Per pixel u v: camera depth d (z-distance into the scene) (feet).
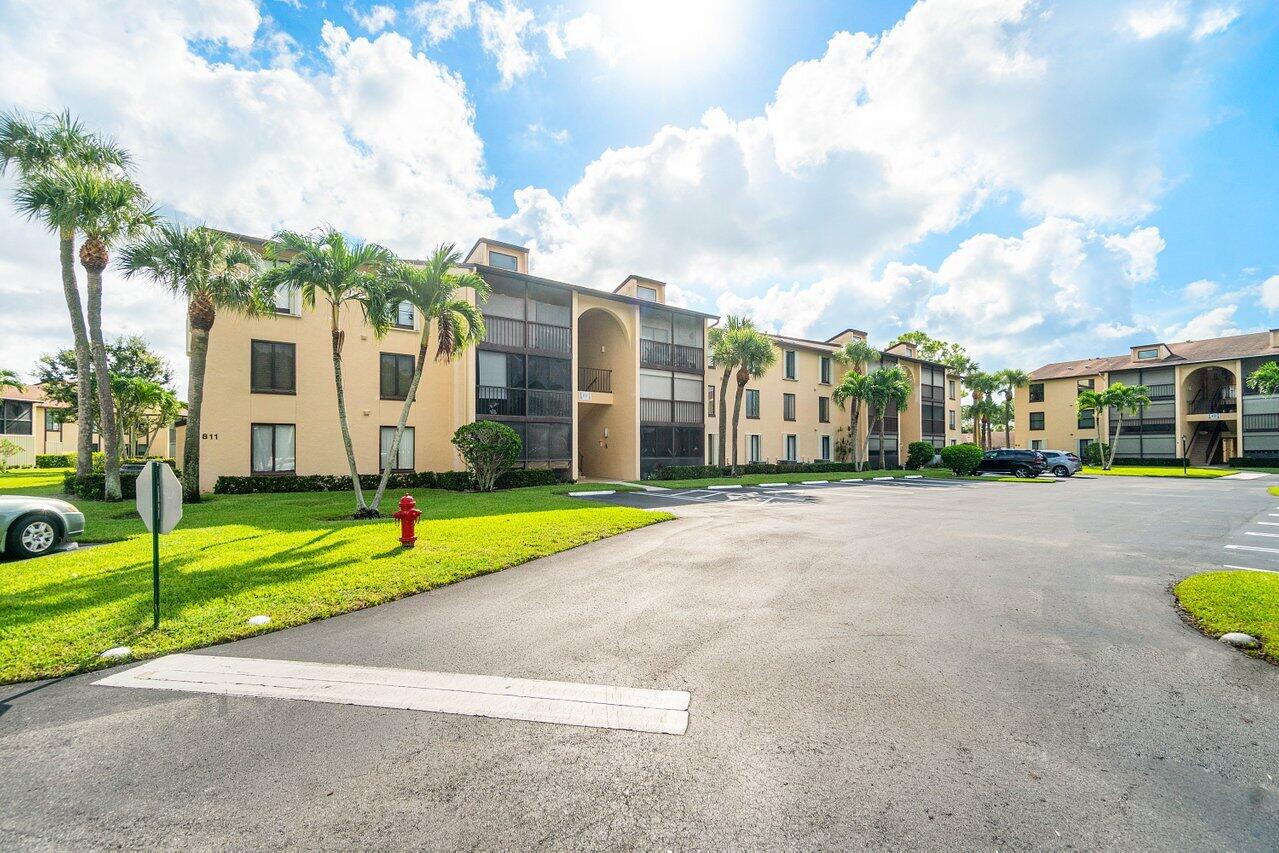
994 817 8.08
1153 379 136.36
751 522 36.78
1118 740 10.16
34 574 21.20
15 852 7.48
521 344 69.51
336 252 35.91
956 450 95.30
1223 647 14.62
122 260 41.63
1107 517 39.81
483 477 58.75
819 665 13.57
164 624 15.98
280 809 8.34
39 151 44.55
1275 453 116.47
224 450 54.54
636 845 7.56
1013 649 14.56
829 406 113.80
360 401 61.98
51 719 11.03
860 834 7.74
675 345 85.46
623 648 14.71
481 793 8.71
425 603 18.75
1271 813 8.16
